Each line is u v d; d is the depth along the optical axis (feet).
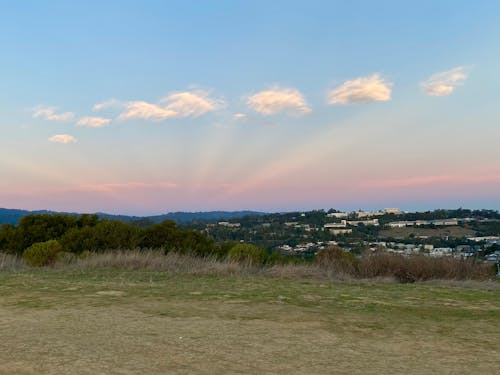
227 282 44.78
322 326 25.67
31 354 18.98
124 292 36.65
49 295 34.96
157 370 17.12
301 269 52.70
